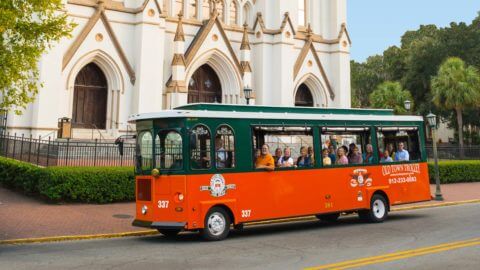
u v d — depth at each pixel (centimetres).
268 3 3878
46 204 1792
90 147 2422
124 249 1149
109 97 3152
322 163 1496
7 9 1355
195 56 3422
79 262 984
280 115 1420
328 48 4266
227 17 3741
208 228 1256
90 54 3034
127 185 1930
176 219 1228
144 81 3155
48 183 1784
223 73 3650
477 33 5675
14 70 1386
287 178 1408
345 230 1455
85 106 3112
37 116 2767
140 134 1346
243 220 1305
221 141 1298
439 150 4025
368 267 922
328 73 4250
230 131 1317
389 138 1708
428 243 1191
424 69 5938
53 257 1041
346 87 4219
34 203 1802
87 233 1363
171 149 1262
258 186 1345
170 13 3456
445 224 1561
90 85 3144
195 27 3572
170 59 3406
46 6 1447
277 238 1307
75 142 2448
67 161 2178
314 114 1504
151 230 1433
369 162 1628
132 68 3203
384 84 5172
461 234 1335
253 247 1162
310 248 1141
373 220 1622
